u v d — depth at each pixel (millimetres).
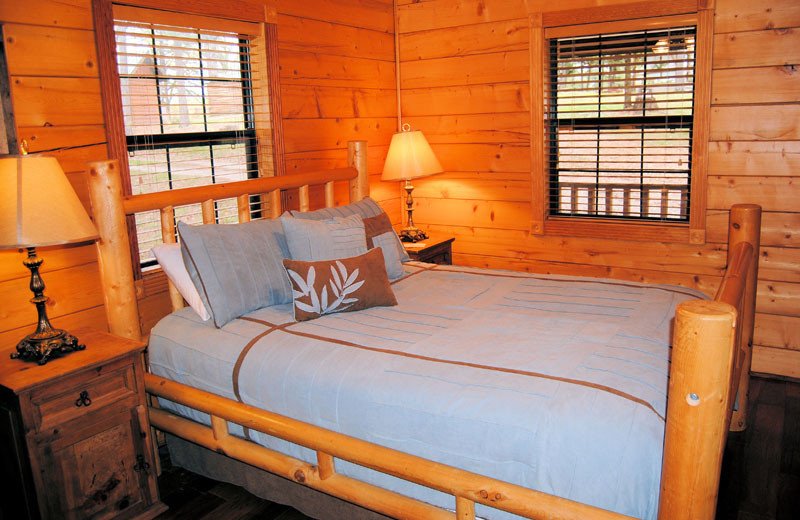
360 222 2695
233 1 2762
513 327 2082
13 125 2086
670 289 2412
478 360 1813
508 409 1569
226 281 2283
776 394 2912
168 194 2420
